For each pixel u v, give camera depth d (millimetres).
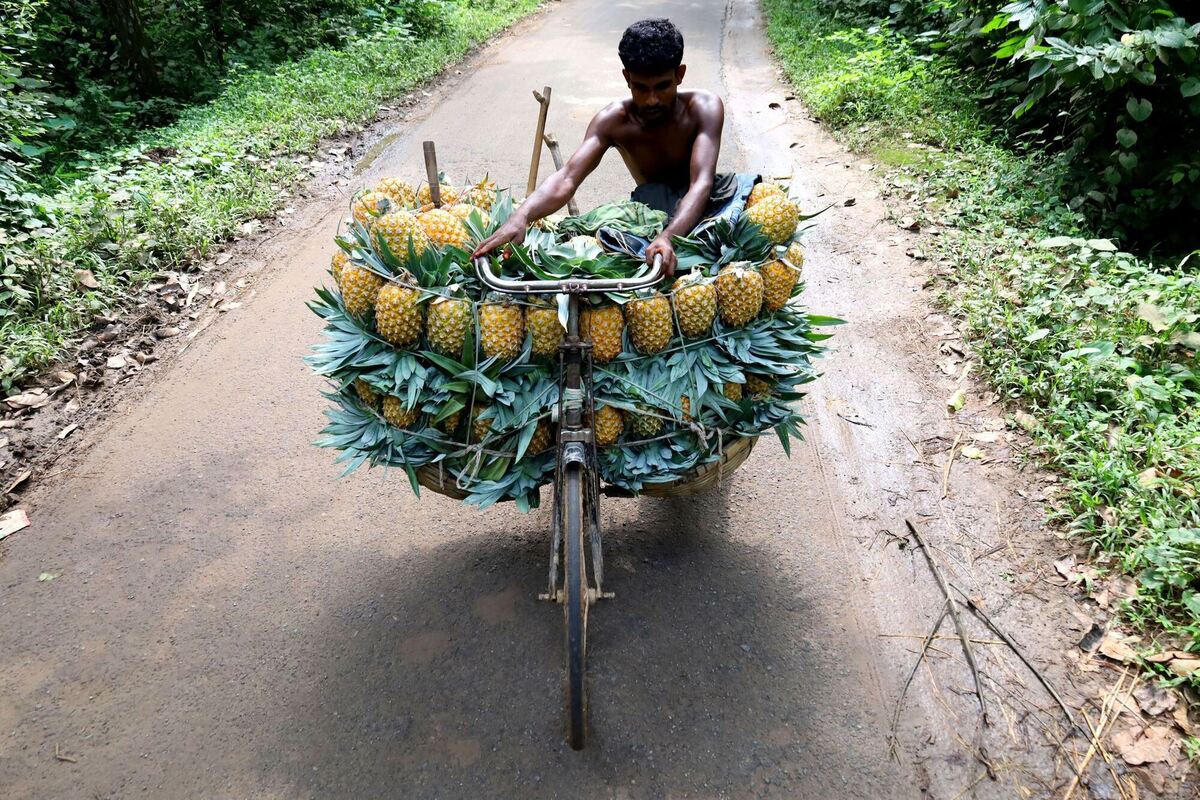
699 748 2529
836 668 2777
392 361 2547
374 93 9219
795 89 9102
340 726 2629
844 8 11797
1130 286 4324
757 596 3061
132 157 7078
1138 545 3023
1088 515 3162
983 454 3648
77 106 8648
